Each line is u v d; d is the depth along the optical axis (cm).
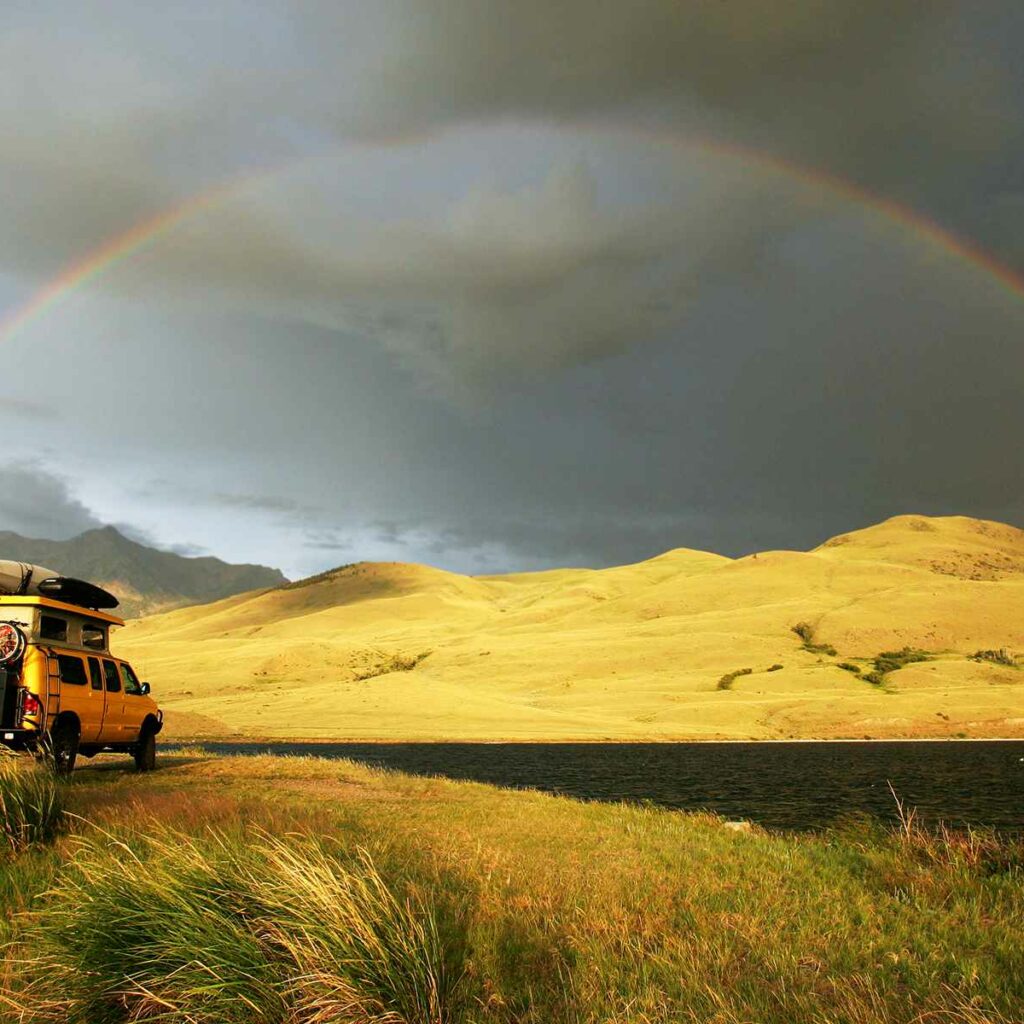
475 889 861
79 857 848
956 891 965
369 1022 537
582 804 1912
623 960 668
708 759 5616
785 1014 565
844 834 1472
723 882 977
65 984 589
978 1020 555
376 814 1465
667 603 19712
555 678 11788
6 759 1248
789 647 13012
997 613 14375
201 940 592
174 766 2180
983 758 5653
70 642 1725
